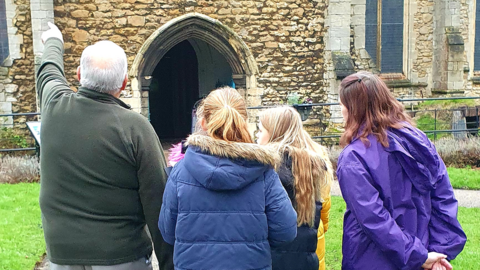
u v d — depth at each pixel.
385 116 2.25
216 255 1.91
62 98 2.17
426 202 2.26
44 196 2.13
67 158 2.09
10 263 3.86
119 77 2.14
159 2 10.02
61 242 2.10
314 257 2.35
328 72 10.85
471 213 5.18
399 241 2.08
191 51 13.72
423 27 12.25
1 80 10.05
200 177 1.87
